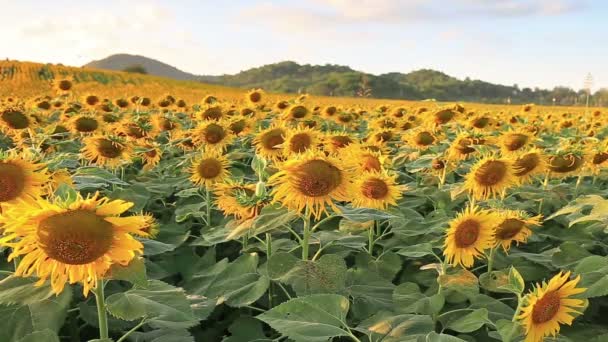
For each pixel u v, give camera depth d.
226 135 2.96
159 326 1.20
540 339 1.06
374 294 1.51
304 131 2.19
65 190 0.96
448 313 1.36
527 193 2.08
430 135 2.86
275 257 1.39
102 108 4.88
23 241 0.88
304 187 1.29
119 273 1.00
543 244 2.00
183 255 1.95
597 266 1.30
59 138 3.16
